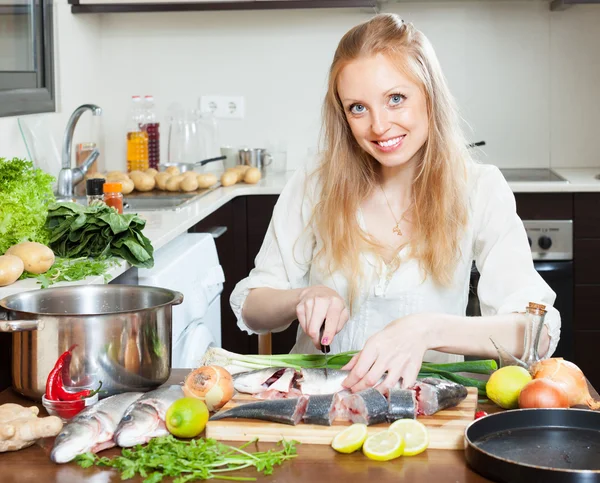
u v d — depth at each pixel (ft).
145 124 13.61
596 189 11.83
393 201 6.05
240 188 12.36
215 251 9.77
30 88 10.93
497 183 6.03
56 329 4.35
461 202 5.90
